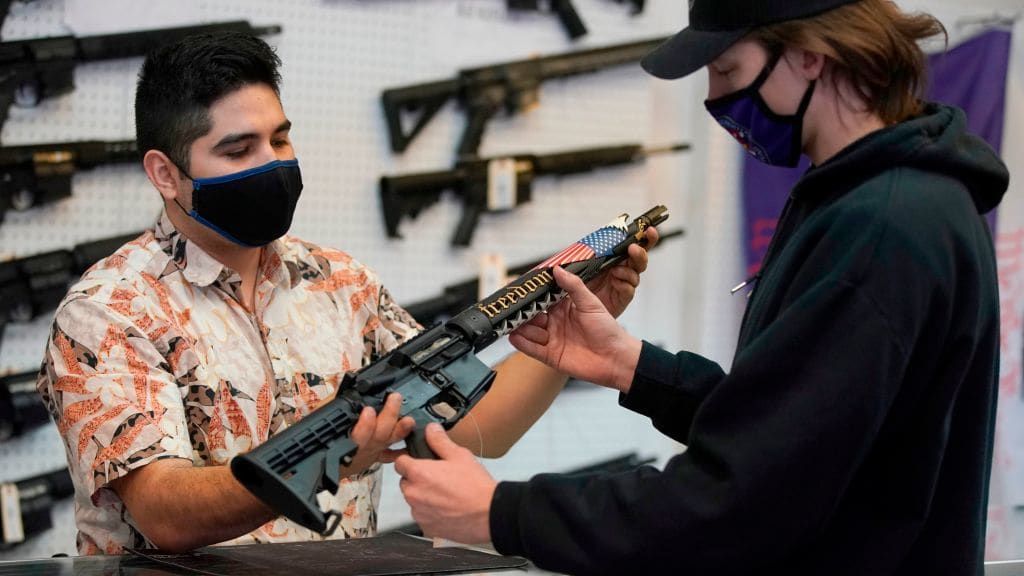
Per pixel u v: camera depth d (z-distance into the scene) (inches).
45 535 113.7
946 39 52.6
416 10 129.2
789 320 44.5
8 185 108.3
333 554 58.6
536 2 134.2
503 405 71.1
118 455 59.8
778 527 44.0
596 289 64.2
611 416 143.3
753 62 49.4
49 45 109.7
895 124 48.4
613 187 142.8
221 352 67.3
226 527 56.9
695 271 146.1
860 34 47.3
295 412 69.2
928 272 44.2
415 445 48.6
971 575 49.5
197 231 68.1
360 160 127.6
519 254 138.1
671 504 44.5
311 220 125.3
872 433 43.8
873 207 45.1
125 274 65.9
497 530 46.4
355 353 72.9
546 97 137.9
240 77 64.8
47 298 110.7
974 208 48.3
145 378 62.3
